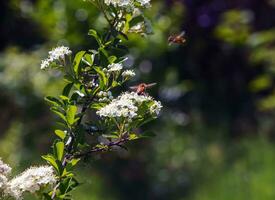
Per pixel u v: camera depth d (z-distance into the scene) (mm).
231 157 9102
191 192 8422
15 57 9719
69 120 2852
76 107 2832
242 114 10656
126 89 8875
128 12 2973
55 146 2807
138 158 8695
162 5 10062
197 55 10930
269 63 10828
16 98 9195
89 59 2967
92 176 8250
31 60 9516
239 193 8297
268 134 10062
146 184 8484
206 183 8523
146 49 9328
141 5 3002
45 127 9016
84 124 2918
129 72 2961
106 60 2967
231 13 10758
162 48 9484
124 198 8250
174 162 8875
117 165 8539
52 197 2793
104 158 8469
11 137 9070
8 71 9438
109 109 2709
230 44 10938
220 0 11195
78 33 8797
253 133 10117
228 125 10211
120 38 3139
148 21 3123
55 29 9156
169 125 9469
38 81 9250
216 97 10789
